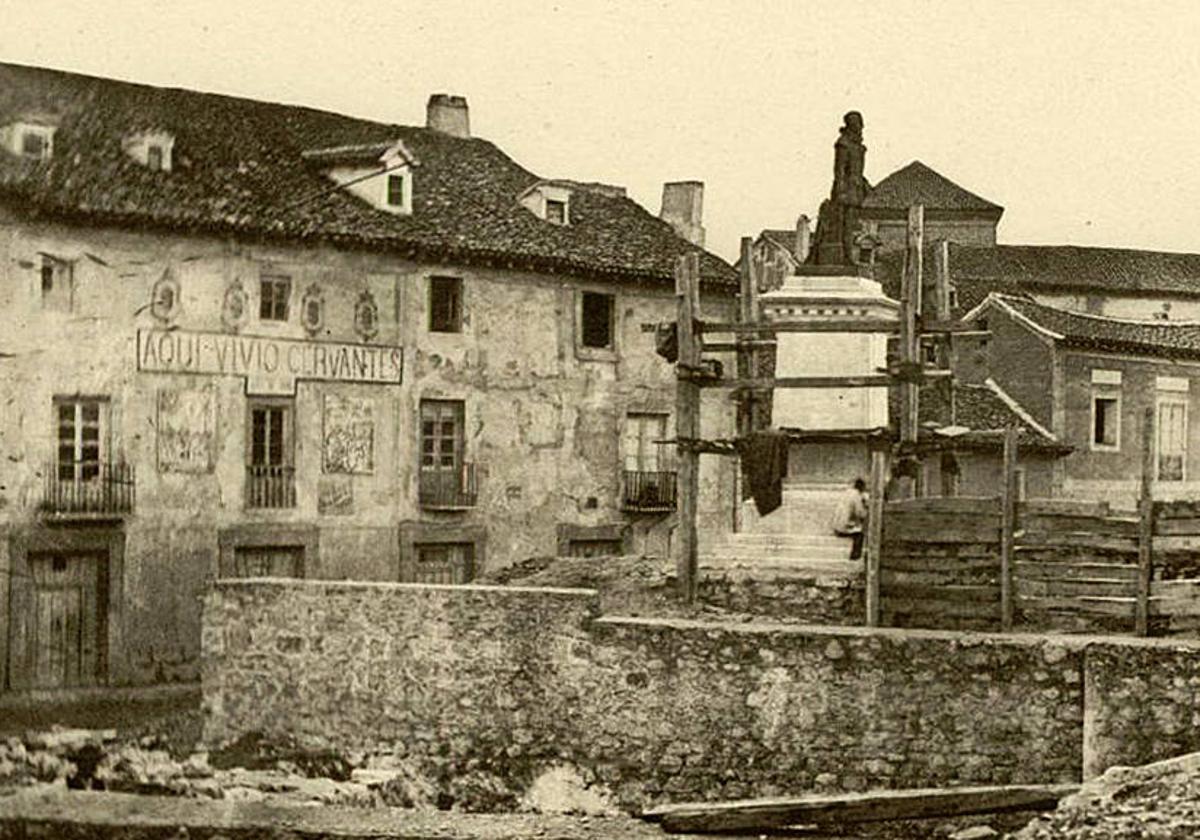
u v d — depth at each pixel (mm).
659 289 41500
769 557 23766
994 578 20062
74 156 31328
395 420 36375
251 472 33750
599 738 20203
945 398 26281
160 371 32406
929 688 18938
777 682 19469
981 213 45938
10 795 16750
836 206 25172
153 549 32219
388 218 36250
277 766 21609
